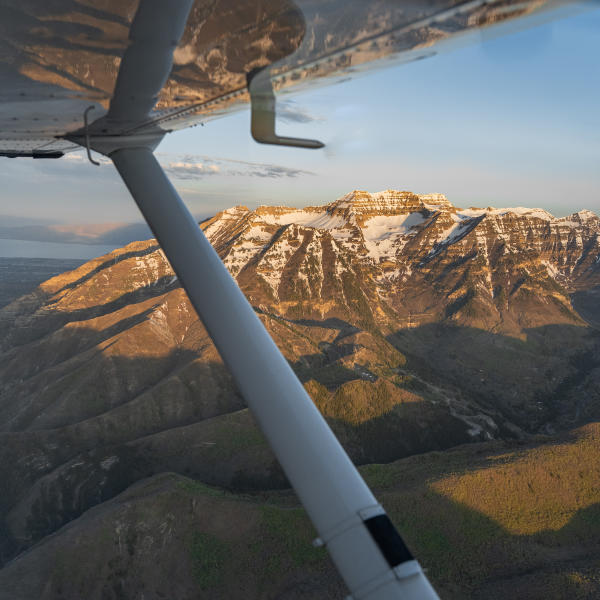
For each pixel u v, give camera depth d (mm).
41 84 4344
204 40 3596
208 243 4770
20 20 3408
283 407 3963
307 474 3766
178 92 4586
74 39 3619
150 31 3393
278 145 3582
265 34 3363
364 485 3805
